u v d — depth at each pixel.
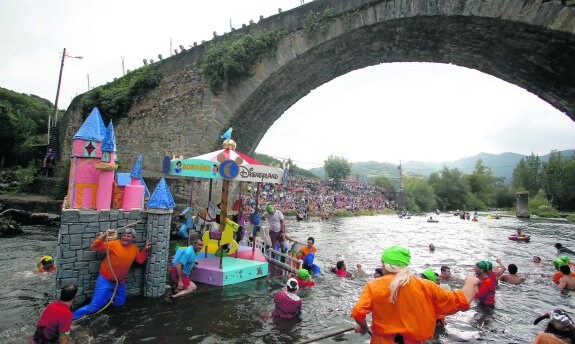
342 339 5.26
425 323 3.05
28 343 4.75
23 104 42.97
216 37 17.14
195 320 5.75
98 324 5.44
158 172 18.05
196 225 9.39
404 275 3.11
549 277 10.41
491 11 11.13
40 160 27.98
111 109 20.69
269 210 10.31
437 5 12.02
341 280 9.06
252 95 16.02
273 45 15.29
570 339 3.88
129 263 6.26
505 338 5.70
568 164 68.12
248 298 6.99
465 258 13.74
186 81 17.80
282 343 5.02
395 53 15.59
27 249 11.13
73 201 6.29
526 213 48.22
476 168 94.31
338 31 14.00
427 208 67.75
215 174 7.35
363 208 47.62
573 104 13.36
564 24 10.11
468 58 14.53
